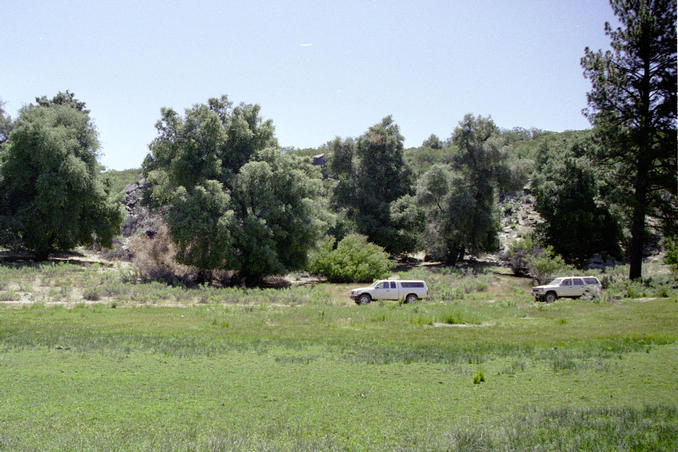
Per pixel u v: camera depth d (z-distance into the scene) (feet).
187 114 139.54
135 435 22.24
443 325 68.33
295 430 23.44
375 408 27.55
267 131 147.02
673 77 123.03
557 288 104.42
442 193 182.50
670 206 129.90
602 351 45.39
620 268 159.33
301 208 136.26
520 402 28.66
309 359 41.22
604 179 145.28
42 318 66.44
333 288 126.82
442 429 23.53
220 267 126.00
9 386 30.86
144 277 122.21
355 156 223.71
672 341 51.16
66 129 148.25
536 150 291.79
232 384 32.58
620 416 24.64
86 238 157.58
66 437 21.70
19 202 148.15
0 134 179.32
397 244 198.18
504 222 229.04
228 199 125.49
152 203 156.25
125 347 45.09
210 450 19.94
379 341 52.39
